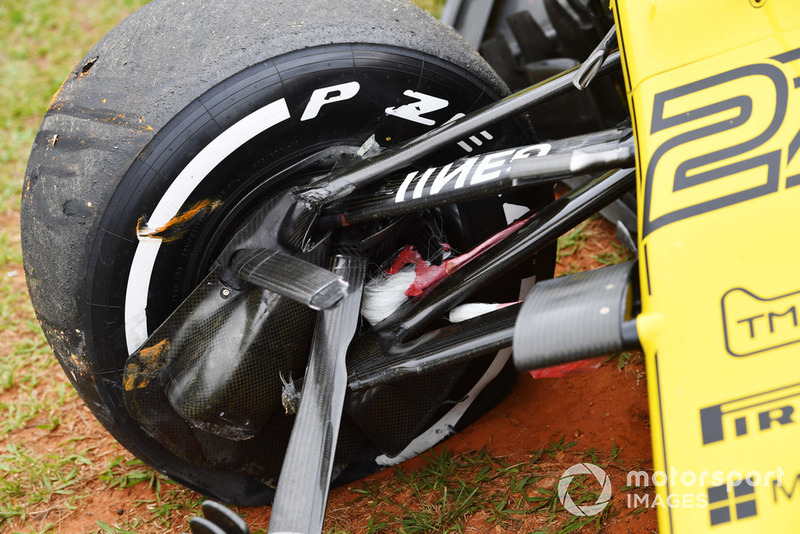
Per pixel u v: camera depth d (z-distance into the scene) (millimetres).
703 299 1570
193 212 2186
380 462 2688
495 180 2078
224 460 2426
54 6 6457
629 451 2594
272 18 2225
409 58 2271
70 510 2766
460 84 2369
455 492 2533
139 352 2191
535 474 2561
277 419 2424
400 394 2408
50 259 2178
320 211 2234
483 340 2129
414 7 2479
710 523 1440
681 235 1637
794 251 1545
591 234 3750
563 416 2791
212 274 2205
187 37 2215
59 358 2316
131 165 2102
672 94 1803
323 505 1983
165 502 2738
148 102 2127
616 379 2900
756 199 1616
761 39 1785
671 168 1718
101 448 3047
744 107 1724
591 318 1621
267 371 2221
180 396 2193
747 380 1493
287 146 2240
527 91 2229
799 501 1395
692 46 1827
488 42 3891
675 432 1519
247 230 2217
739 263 1573
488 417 2861
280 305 2203
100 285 2150
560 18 3557
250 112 2152
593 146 1999
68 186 2158
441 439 2752
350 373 2311
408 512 2494
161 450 2412
